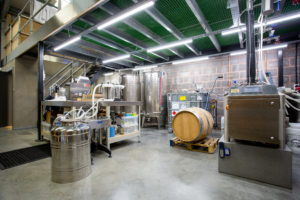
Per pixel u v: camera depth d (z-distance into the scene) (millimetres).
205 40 4184
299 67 3871
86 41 4477
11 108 5562
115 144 3387
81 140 1871
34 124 5402
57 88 3947
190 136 2879
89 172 1986
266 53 4289
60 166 1776
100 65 6223
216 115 5004
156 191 1610
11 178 1888
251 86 1837
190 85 5547
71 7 2904
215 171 2066
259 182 1770
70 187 1684
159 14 2883
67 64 6621
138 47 4715
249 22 2102
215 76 5094
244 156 1871
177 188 1664
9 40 5902
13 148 3094
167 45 3846
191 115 2873
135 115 3557
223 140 2076
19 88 5059
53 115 3334
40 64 3814
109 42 4258
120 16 2674
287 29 3533
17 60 5020
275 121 1666
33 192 1589
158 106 5352
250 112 1795
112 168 2164
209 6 2752
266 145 1820
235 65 4770
